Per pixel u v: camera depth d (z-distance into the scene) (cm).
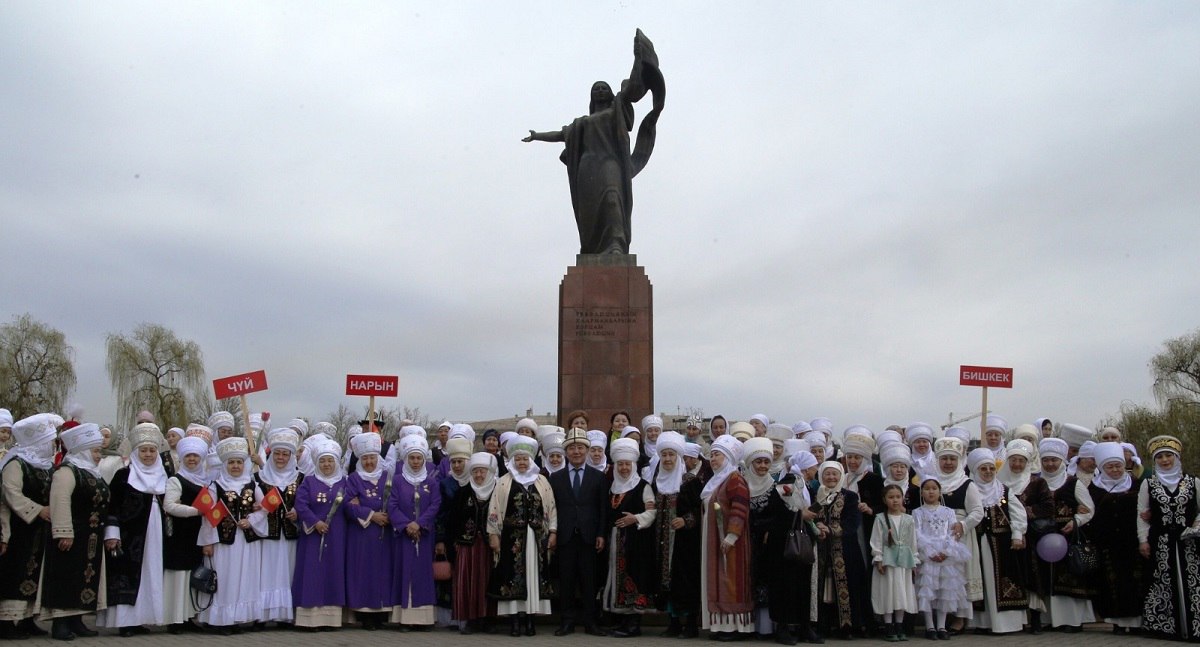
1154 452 1177
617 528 1147
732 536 1074
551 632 1156
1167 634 1125
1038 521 1165
